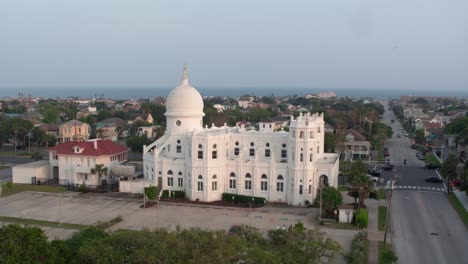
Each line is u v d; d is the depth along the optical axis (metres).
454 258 75.69
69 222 92.44
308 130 106.31
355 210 95.25
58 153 127.25
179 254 51.47
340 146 165.00
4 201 109.06
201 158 110.81
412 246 81.12
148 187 108.00
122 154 136.88
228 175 113.81
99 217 96.19
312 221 95.06
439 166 157.75
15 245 51.22
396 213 102.25
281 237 62.03
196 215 99.00
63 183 127.25
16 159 171.00
